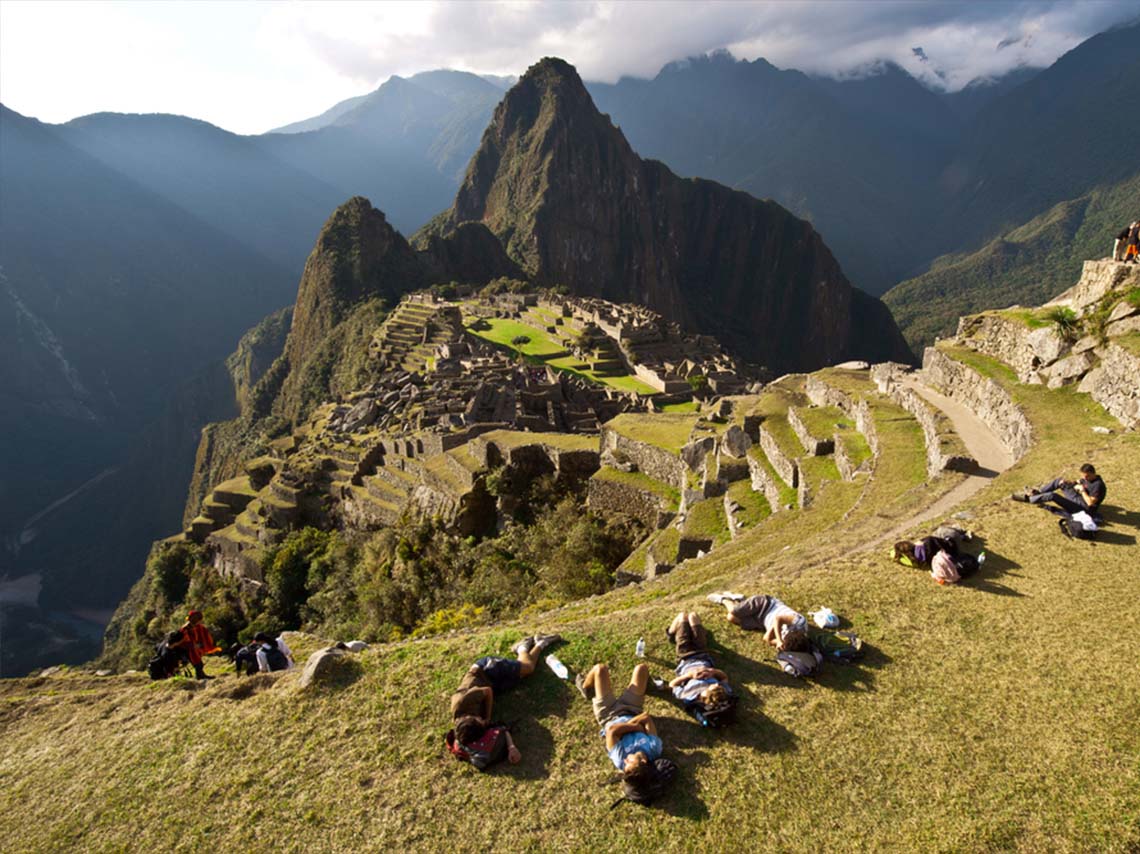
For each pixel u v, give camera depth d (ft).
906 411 93.40
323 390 533.55
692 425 129.90
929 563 44.73
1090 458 58.90
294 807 32.50
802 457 90.48
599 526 112.27
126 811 34.50
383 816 30.94
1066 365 75.20
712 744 32.01
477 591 102.06
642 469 118.93
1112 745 29.91
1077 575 42.63
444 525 133.39
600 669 34.58
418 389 270.46
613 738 31.42
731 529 85.61
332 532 197.77
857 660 36.81
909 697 33.86
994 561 45.39
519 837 28.78
